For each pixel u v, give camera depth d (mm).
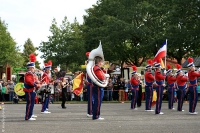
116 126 11172
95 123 12055
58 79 24438
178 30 34219
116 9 41219
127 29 37562
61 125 11445
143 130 10211
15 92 25688
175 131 10031
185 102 27062
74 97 28953
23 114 15805
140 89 22062
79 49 51500
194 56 40469
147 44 36938
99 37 41344
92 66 13125
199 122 12469
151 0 38562
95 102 13273
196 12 34375
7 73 36531
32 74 13062
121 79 29609
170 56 42000
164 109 19562
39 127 10883
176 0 34406
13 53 60094
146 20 39781
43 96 16812
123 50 46094
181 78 17969
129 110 18781
